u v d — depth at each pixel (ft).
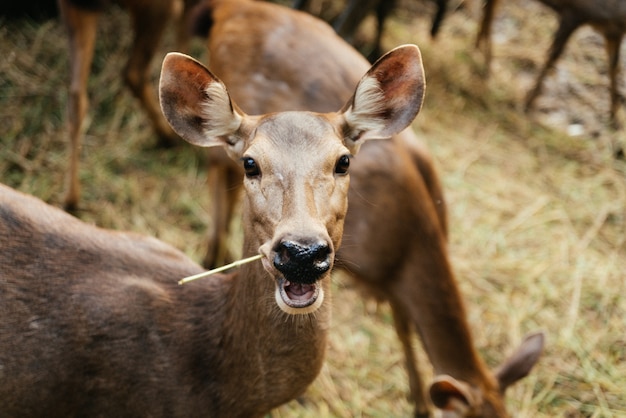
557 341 17.70
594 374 17.04
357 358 16.99
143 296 11.37
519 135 23.99
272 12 16.30
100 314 11.14
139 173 20.43
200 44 23.52
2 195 11.38
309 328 10.76
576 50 27.32
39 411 11.20
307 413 15.85
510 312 18.29
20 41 22.79
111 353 11.14
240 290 10.94
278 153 9.77
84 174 19.98
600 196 22.00
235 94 15.87
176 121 10.77
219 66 16.33
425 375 16.90
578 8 22.88
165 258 12.16
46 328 10.97
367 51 25.76
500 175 22.34
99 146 20.80
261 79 15.60
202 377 11.39
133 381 11.25
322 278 9.17
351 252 14.02
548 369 17.11
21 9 23.48
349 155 10.16
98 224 19.06
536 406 16.38
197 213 19.72
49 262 11.21
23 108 21.25
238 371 11.25
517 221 20.80
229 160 16.06
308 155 9.77
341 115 10.82
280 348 10.86
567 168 22.94
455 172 22.15
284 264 9.06
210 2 17.28
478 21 28.32
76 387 11.18
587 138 24.14
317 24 16.57
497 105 25.03
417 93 10.89
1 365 10.83
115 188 19.90
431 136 23.38
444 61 26.23
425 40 27.02
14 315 10.89
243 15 16.43
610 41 23.15
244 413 11.63
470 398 12.16
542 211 21.25
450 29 27.81
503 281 19.06
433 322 13.56
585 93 25.73
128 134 21.27
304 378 11.25
